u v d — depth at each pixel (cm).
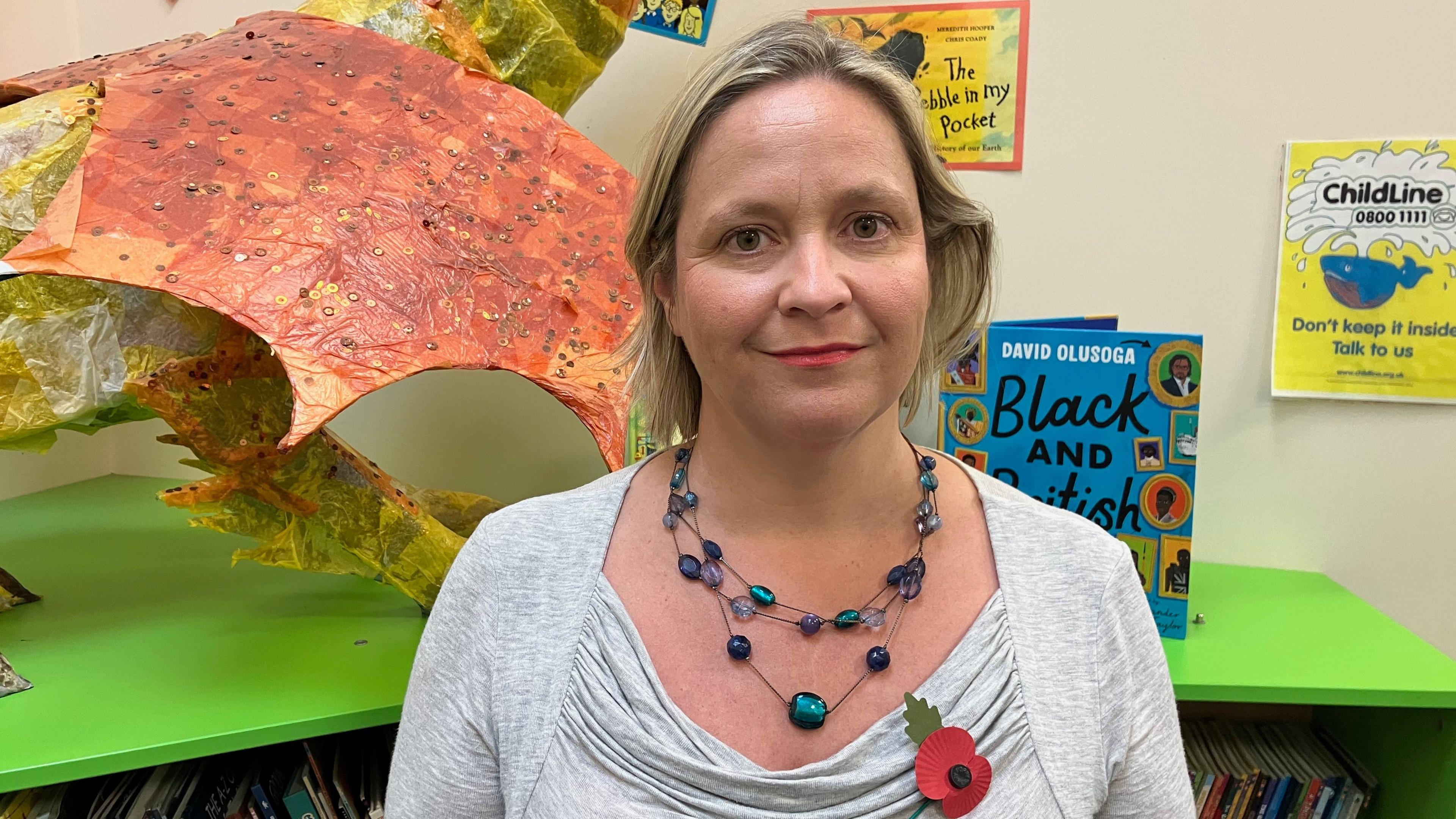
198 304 63
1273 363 108
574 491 66
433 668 61
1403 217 102
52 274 62
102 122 73
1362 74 102
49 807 79
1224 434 111
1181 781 57
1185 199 108
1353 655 87
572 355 77
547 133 92
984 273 62
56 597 101
